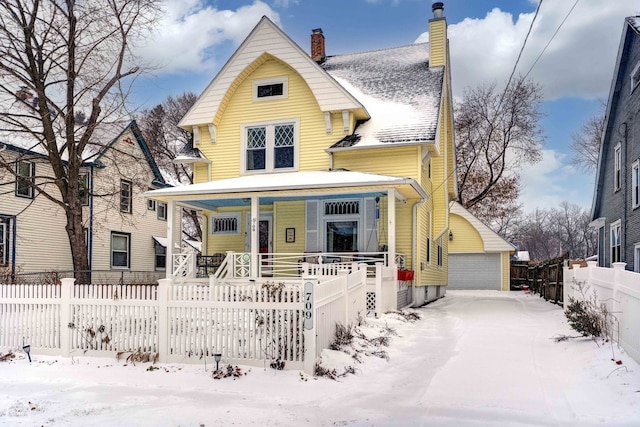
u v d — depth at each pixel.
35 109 15.20
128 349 8.62
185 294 8.37
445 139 20.34
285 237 17.27
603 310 8.84
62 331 8.91
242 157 17.55
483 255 30.28
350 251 16.47
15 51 15.04
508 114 36.25
